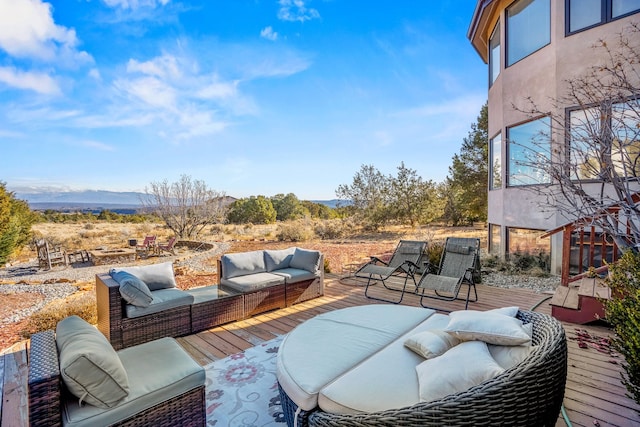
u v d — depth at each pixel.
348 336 2.55
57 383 1.60
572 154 4.23
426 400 1.58
